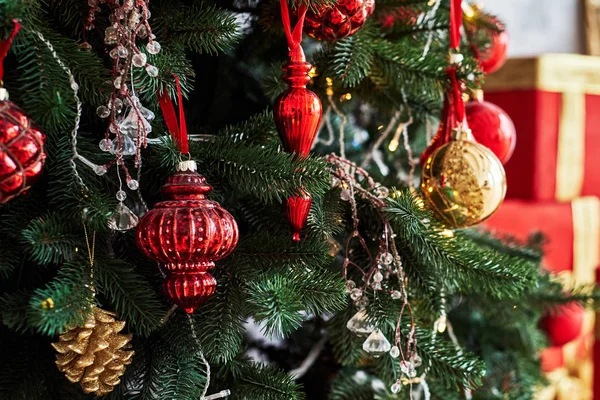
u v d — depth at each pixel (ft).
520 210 5.32
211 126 3.83
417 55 3.53
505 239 4.43
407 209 3.26
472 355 3.41
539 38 7.18
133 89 2.94
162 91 3.08
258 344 4.28
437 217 3.41
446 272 3.40
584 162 5.98
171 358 3.18
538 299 4.08
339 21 3.19
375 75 3.61
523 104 5.75
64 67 2.81
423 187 3.39
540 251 4.40
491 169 3.31
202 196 2.93
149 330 3.01
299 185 3.01
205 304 3.15
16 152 2.68
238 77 4.12
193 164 2.94
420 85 3.50
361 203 3.41
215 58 3.79
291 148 3.10
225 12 3.40
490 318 4.20
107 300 3.15
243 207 3.43
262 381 3.23
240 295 3.13
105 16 3.11
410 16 3.72
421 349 3.40
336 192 3.38
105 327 2.92
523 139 5.77
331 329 3.50
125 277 2.99
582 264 5.50
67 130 3.01
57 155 2.99
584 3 7.11
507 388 4.17
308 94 3.05
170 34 3.16
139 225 2.89
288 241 3.21
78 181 2.95
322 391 3.97
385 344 3.17
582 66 5.87
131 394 3.24
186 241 2.84
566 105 5.82
